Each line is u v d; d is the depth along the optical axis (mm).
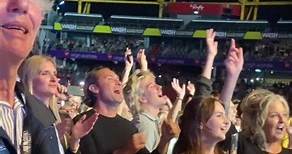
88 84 5070
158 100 5914
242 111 5312
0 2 1732
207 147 4352
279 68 46656
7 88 1860
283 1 49812
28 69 4613
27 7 1778
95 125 4691
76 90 10125
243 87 45531
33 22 1815
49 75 4723
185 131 4375
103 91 4918
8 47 1754
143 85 5910
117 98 4949
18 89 1972
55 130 2094
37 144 1946
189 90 7508
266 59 47281
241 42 49969
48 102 4711
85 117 3555
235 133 5047
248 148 4980
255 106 5074
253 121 5062
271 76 47656
